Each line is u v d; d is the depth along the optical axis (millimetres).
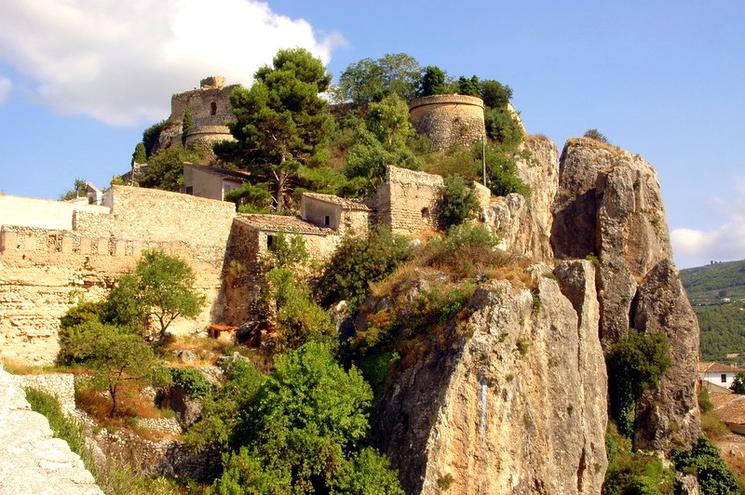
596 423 47344
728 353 132875
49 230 40781
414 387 38250
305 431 33969
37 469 14984
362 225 53469
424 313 41219
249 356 42188
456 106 80812
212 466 34531
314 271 47812
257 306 45406
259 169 58812
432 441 35938
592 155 84000
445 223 58000
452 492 35906
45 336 39594
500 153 74375
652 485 56312
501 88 91188
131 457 32875
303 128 61562
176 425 36344
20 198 42562
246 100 60219
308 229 49688
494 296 40000
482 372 38219
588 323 49719
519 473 38750
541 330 42438
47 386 32531
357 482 33469
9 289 38812
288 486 32594
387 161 63500
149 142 92812
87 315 40156
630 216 75625
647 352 64375
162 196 45844
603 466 46688
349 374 38188
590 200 80812
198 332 45625
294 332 42281
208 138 80625
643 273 73812
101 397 35531
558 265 51469
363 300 45562
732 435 69188
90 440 29438
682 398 64312
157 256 43125
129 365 35188
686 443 63281
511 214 63875
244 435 34750
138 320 41406
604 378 50750
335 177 61812
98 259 42500
